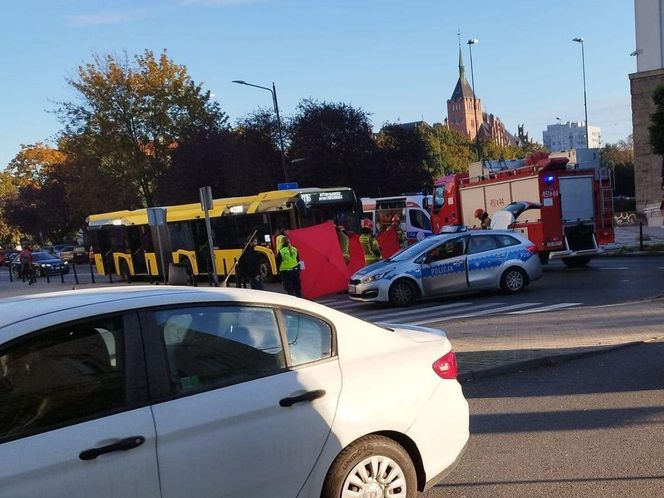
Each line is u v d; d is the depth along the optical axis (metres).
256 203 20.73
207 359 3.04
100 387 2.75
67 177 57.25
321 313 3.51
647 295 12.54
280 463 3.04
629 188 55.75
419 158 43.25
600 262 20.31
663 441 4.74
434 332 4.18
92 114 41.28
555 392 6.20
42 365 2.69
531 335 8.95
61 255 51.16
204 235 23.09
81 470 2.54
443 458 3.67
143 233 26.03
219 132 42.03
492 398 6.18
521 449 4.77
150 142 43.16
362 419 3.32
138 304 2.99
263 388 3.08
